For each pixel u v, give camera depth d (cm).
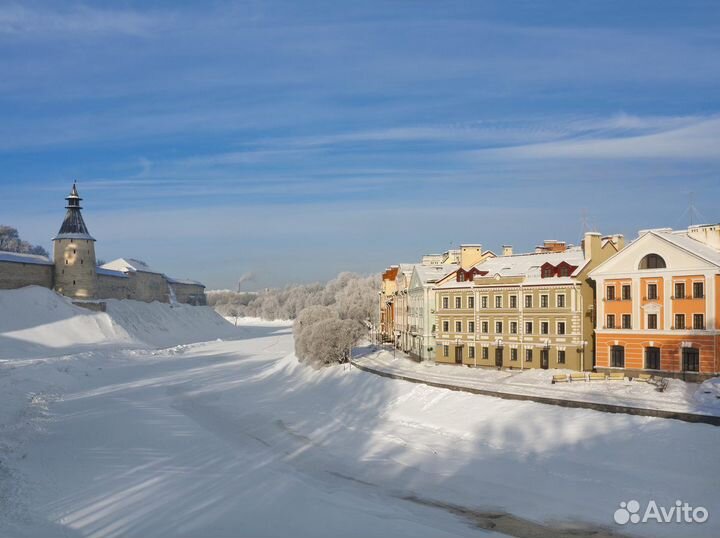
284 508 3469
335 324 8806
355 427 5538
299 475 4219
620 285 6209
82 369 10388
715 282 5588
